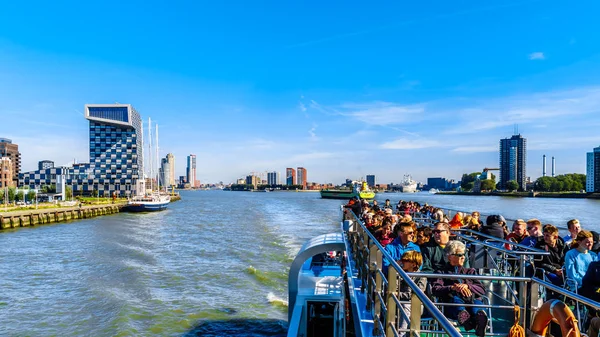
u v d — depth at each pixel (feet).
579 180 655.35
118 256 102.37
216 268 85.51
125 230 172.35
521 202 419.95
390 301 13.07
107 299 63.77
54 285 74.23
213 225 181.68
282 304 61.93
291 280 33.71
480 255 27.78
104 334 50.42
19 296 66.95
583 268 18.61
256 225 175.94
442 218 37.63
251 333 51.26
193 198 648.38
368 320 17.57
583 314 17.49
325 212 266.16
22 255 108.58
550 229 21.53
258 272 80.74
